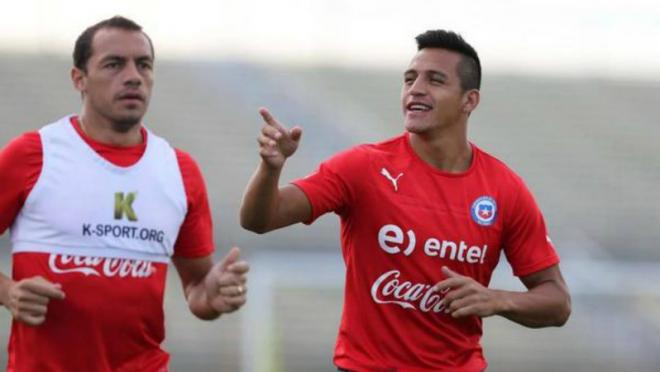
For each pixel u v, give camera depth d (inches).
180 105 2456.9
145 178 693.9
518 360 1774.1
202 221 724.0
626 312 1908.2
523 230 762.2
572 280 1971.0
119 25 686.5
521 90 2765.7
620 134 2583.7
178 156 714.2
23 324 678.5
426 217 729.6
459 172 749.9
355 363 732.0
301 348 1739.7
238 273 652.1
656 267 2037.4
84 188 679.7
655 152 2511.1
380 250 729.0
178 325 1707.7
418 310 730.8
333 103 2588.6
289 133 656.4
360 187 729.0
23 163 673.6
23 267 674.8
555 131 2568.9
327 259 1911.9
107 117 683.4
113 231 681.6
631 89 2861.7
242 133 2363.4
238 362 1686.8
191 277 734.5
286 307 1800.0
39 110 2309.3
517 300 722.2
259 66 2738.7
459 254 733.3
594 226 2176.4
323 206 722.8
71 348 679.1
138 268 687.7
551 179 2348.7
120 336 687.1
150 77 694.5
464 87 746.2
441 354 736.3
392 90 2694.4
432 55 745.6
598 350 1823.3
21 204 678.5
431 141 743.7
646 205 2269.9
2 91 2361.0
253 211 681.6
